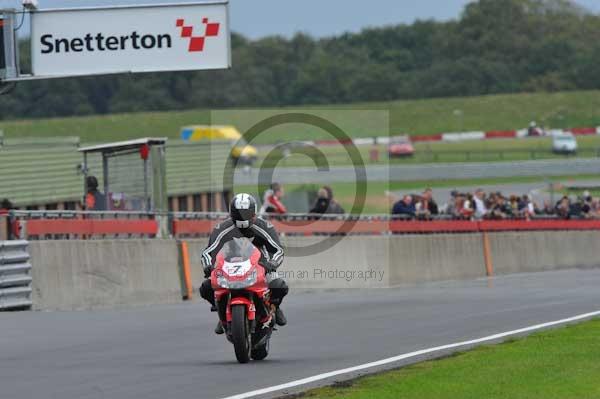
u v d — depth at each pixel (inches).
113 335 1999.3
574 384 1349.7
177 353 1733.5
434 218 4170.8
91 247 2721.5
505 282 3705.7
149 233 3006.9
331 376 1440.7
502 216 4628.4
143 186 3193.9
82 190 3996.1
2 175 3745.1
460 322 2114.9
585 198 5689.0
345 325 2112.5
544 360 1555.1
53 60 2930.6
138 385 1400.1
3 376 1496.1
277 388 1350.9
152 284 2903.5
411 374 1445.6
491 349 1686.8
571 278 3860.7
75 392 1352.1
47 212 2610.7
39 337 1967.3
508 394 1289.4
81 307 2657.5
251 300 1579.7
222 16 2908.5
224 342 1882.4
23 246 2517.2
